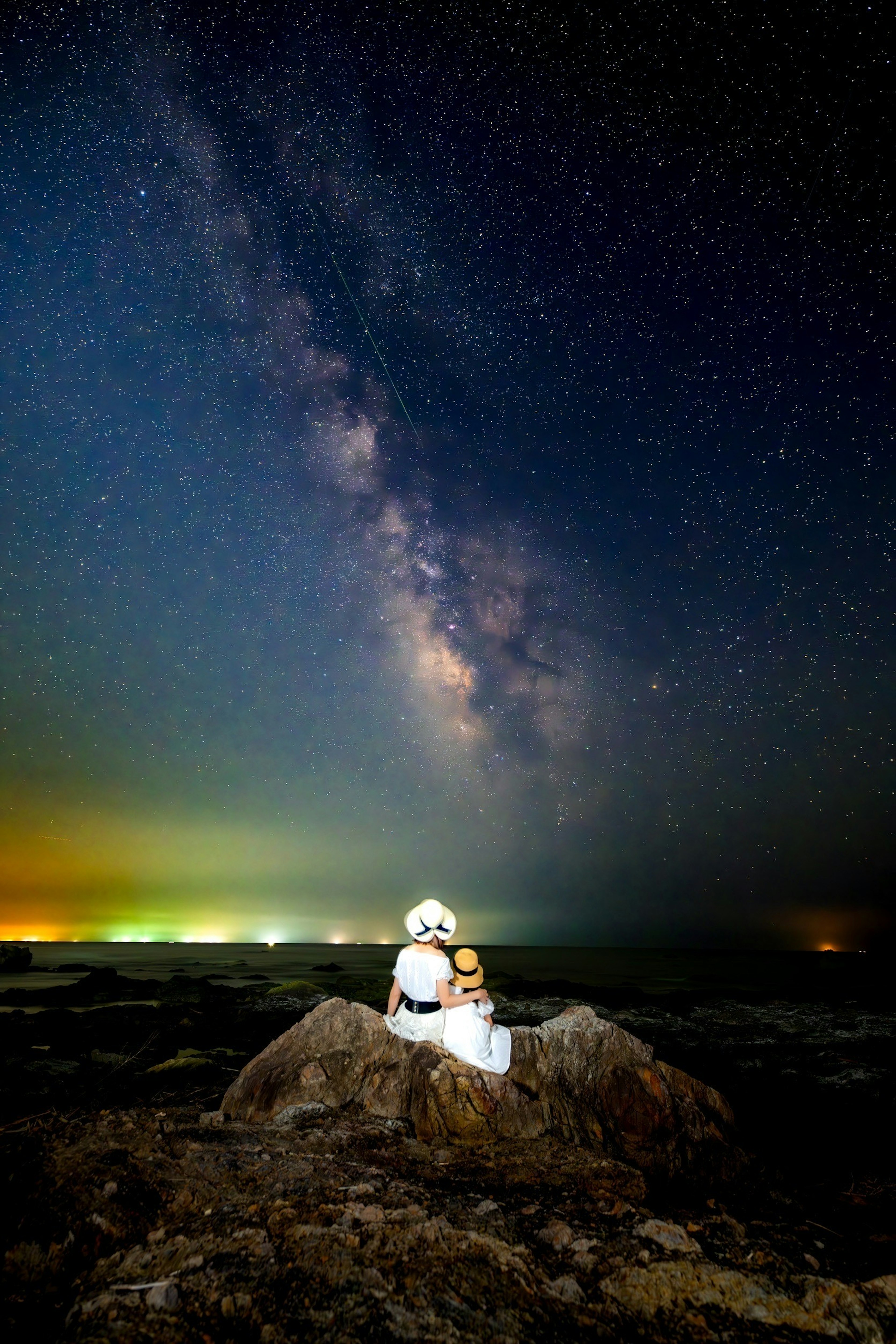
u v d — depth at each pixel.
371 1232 2.73
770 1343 2.21
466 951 4.86
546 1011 12.80
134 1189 3.04
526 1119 4.20
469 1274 2.47
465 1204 3.11
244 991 14.88
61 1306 2.29
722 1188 4.13
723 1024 11.87
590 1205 3.16
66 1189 2.97
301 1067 4.73
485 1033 4.61
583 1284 2.49
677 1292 2.44
